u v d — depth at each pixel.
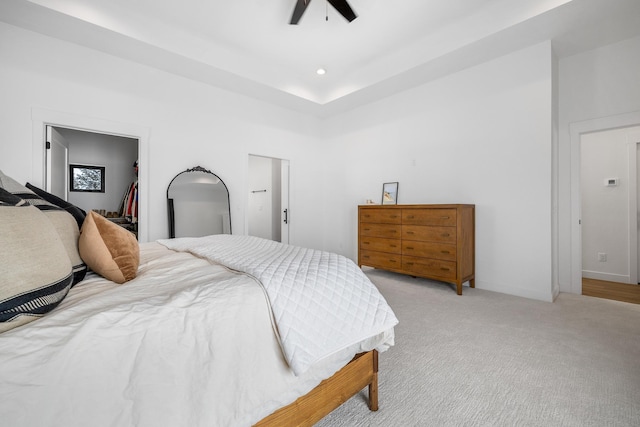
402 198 4.07
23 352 0.57
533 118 2.93
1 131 2.49
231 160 3.97
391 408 1.32
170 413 0.69
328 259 1.38
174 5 2.65
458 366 1.66
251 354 0.87
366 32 3.09
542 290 2.88
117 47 2.86
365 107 4.52
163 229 3.38
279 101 4.34
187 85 3.56
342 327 1.06
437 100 3.67
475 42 2.85
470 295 3.02
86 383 0.60
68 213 1.21
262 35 3.12
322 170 5.21
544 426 1.21
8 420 0.52
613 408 1.31
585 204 3.96
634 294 3.10
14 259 0.65
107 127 2.99
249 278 1.04
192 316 0.79
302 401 1.02
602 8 2.37
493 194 3.21
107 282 1.10
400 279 3.68
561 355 1.78
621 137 3.72
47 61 2.67
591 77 2.98
